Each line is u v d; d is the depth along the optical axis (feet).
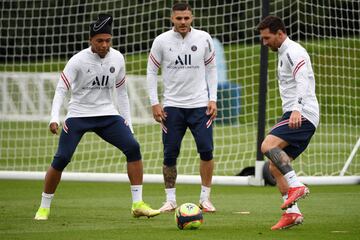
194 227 81.82
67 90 91.09
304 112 82.64
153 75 101.45
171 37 100.12
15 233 79.20
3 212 99.50
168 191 102.42
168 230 81.51
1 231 80.84
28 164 175.32
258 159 136.67
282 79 83.92
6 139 212.02
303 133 82.74
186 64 99.91
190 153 181.16
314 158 170.81
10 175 144.15
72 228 83.46
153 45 101.09
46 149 192.54
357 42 192.75
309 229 81.92
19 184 141.59
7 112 231.30
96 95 91.86
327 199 115.34
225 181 136.67
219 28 247.91
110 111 92.68
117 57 92.32
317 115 83.46
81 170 165.68
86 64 90.53
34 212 99.55
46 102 234.17
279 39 82.99
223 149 185.98
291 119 80.84
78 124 91.50
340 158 172.86
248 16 241.55
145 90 230.89
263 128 135.64
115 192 128.57
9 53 267.59
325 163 167.02
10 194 124.67
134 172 92.94
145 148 192.44
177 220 81.92
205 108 100.68
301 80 80.79
